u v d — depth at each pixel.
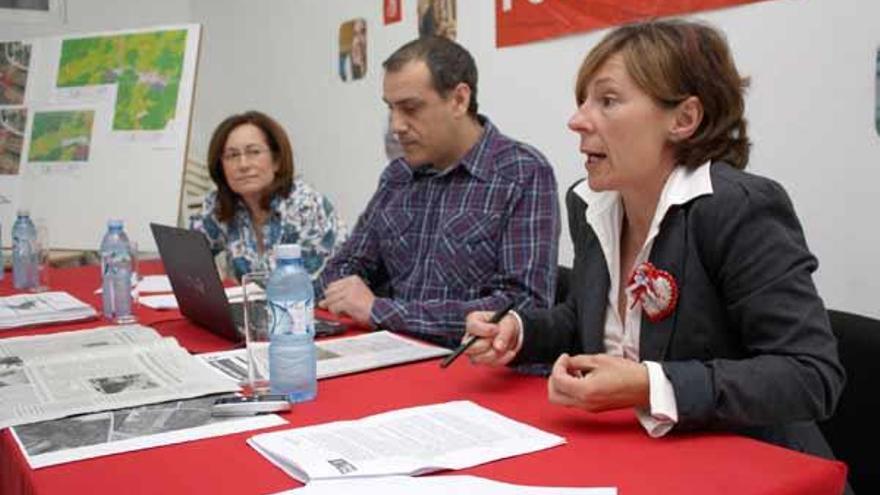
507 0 2.79
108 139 3.23
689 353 1.11
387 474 0.83
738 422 0.96
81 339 1.57
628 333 1.20
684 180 1.12
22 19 4.42
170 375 1.28
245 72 4.56
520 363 1.28
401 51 1.86
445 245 1.88
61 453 0.93
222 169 2.70
